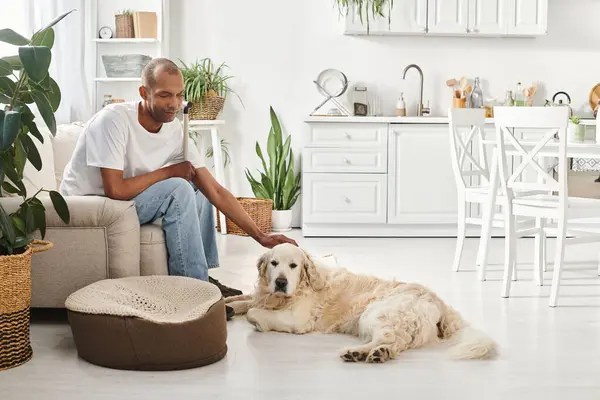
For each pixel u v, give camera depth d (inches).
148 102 113.5
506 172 139.2
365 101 232.7
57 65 173.0
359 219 216.8
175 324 89.2
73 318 93.1
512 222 137.9
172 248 115.7
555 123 131.6
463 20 221.3
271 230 226.2
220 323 94.3
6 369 89.8
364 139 215.6
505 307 127.3
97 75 222.1
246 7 232.7
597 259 177.8
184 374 88.6
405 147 215.9
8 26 157.3
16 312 90.7
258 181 237.8
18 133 92.0
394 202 217.5
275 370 90.1
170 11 231.8
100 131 112.8
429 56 234.2
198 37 233.1
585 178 229.1
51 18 168.1
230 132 235.9
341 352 93.7
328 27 233.0
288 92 235.1
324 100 235.1
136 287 101.9
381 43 233.1
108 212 107.3
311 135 215.2
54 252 107.8
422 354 97.0
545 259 165.3
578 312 123.7
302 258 106.9
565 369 92.0
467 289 142.9
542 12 222.1
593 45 236.2
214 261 130.6
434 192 217.6
